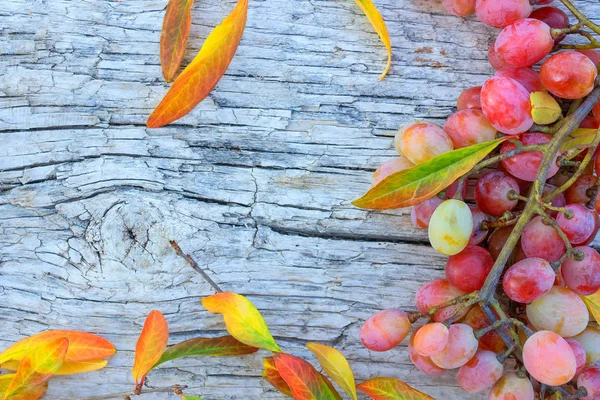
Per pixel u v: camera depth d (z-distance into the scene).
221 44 0.51
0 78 0.54
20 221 0.54
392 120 0.55
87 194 0.54
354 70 0.55
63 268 0.54
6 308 0.54
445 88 0.55
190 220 0.54
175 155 0.54
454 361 0.49
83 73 0.54
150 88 0.54
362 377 0.55
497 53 0.51
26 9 0.54
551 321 0.49
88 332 0.54
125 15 0.54
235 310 0.51
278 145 0.54
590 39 0.52
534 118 0.49
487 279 0.49
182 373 0.55
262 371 0.55
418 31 0.55
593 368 0.50
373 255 0.55
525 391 0.49
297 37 0.55
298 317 0.55
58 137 0.54
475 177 0.54
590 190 0.50
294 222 0.54
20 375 0.51
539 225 0.50
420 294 0.52
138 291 0.54
